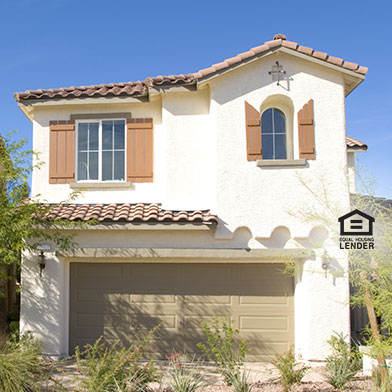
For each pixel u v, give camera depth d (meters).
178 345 13.41
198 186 13.90
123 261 13.66
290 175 13.10
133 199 14.45
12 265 19.83
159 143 14.72
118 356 9.98
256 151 13.19
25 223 11.34
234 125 13.34
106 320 13.61
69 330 13.59
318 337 12.77
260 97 13.39
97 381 9.10
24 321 13.20
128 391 8.97
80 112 14.84
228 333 11.59
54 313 13.20
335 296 12.87
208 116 14.12
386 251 9.45
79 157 14.86
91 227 12.83
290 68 13.45
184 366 11.06
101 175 14.77
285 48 13.20
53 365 11.73
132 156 14.63
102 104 14.74
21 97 14.43
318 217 11.06
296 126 13.32
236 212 13.05
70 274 13.78
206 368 12.40
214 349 11.29
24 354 10.51
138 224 12.80
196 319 13.49
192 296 13.57
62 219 12.75
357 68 13.12
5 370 9.34
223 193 13.09
